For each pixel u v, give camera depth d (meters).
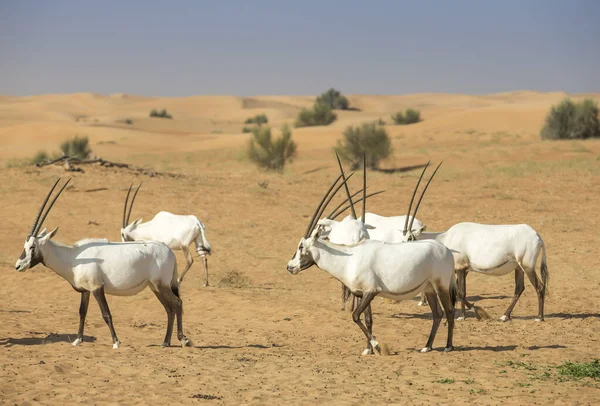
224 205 95.88
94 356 33.16
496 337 38.09
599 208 92.88
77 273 34.09
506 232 42.19
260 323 43.31
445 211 92.50
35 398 26.09
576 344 36.12
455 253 42.97
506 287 55.38
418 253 32.91
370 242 33.72
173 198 97.88
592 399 26.06
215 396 26.59
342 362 32.44
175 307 35.69
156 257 35.00
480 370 30.69
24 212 86.62
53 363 31.36
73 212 87.69
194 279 60.59
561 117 193.00
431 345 34.72
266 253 72.12
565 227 80.56
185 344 36.03
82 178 106.62
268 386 28.11
